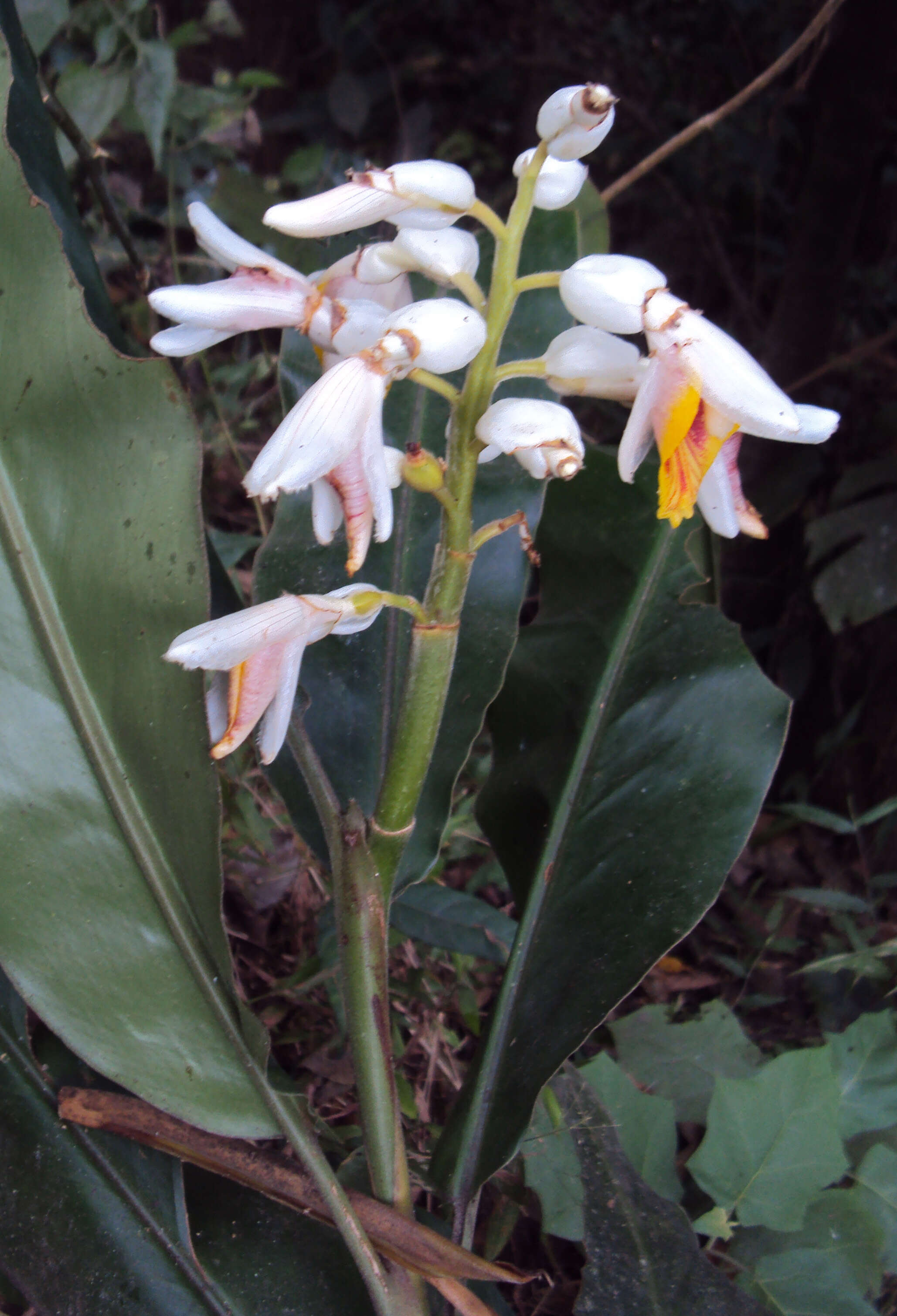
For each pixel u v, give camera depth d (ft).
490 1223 1.12
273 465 0.66
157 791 0.83
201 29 2.00
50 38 1.49
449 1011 1.39
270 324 0.79
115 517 0.81
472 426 0.76
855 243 2.28
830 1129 1.09
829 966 1.48
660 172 2.76
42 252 0.78
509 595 1.10
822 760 2.05
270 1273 0.89
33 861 0.83
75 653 0.82
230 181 1.73
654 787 1.06
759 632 2.15
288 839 1.50
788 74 2.48
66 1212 0.87
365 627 0.78
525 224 0.75
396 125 2.97
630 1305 0.87
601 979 0.96
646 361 0.75
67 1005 0.82
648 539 1.18
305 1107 0.85
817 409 0.75
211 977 0.84
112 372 0.79
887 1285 1.21
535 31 3.21
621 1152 1.01
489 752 1.53
